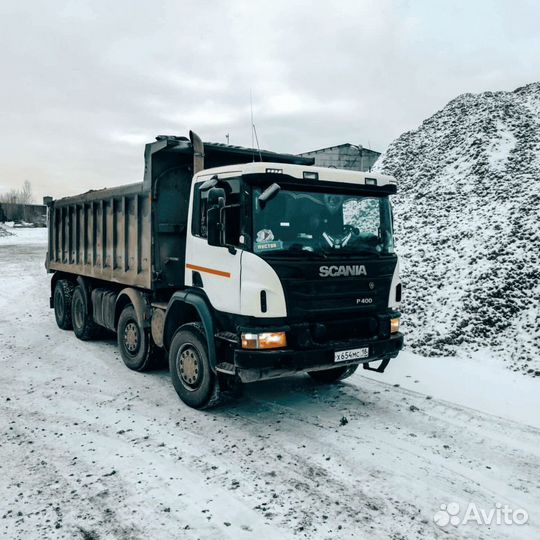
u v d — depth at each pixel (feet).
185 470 15.03
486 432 17.89
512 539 11.82
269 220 17.35
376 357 18.65
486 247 40.22
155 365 25.12
